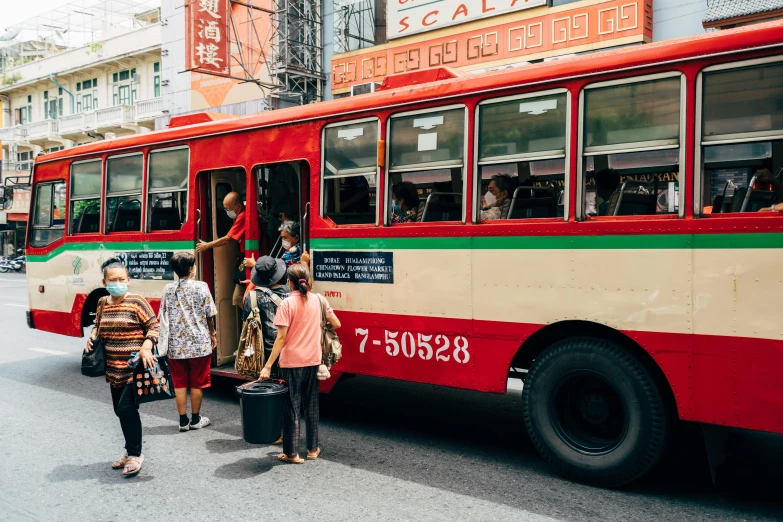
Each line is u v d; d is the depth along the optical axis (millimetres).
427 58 15836
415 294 5379
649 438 4312
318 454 5270
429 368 5316
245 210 6801
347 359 5848
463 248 5105
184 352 5797
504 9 14305
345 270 5848
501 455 5293
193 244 7129
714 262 4055
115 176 8094
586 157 4598
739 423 3982
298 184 6828
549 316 4680
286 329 4953
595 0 13016
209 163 7031
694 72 4164
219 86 22422
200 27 18203
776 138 3902
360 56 17344
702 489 4520
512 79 4895
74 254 8586
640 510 4141
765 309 3887
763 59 3949
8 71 38031
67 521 4043
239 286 7078
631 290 4348
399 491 4484
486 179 5051
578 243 4559
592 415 4680
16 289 21953
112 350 4723
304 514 4109
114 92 32156
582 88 4598
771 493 4441
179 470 4926
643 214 4371
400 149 5527
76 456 5254
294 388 5012
